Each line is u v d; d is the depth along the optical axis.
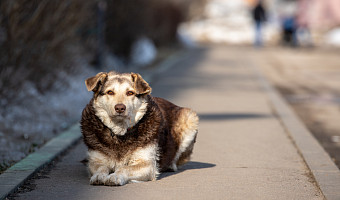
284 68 31.50
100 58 23.25
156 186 7.94
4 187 7.61
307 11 65.75
